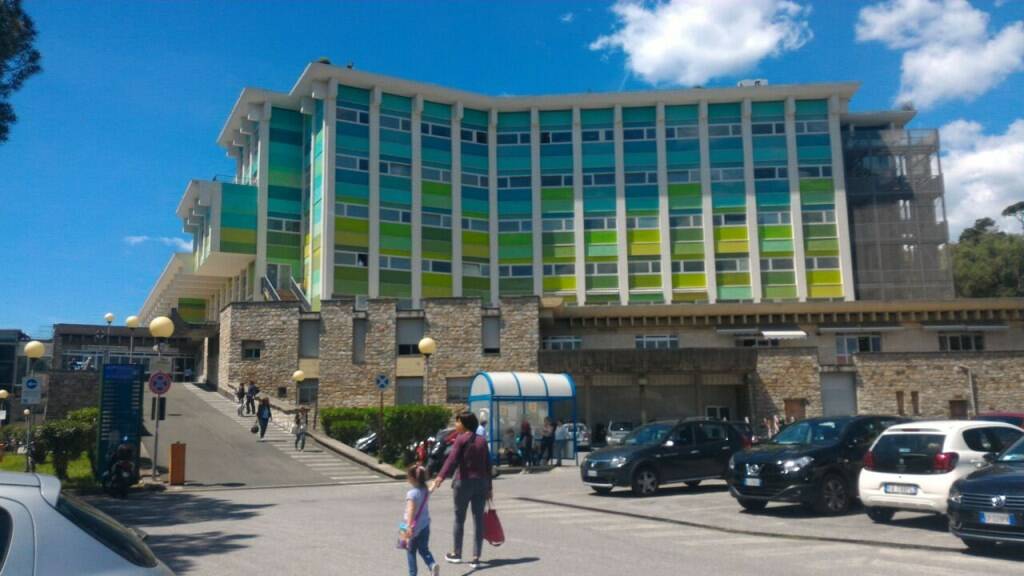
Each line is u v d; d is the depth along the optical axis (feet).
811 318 166.40
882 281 190.70
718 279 190.19
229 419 117.08
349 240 179.22
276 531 43.80
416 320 141.38
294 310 140.97
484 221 194.70
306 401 139.23
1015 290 247.09
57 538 13.17
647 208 194.08
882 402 143.02
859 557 34.22
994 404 141.28
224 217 183.52
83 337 198.70
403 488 73.00
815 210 192.13
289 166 191.01
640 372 144.97
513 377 93.04
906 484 41.34
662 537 40.32
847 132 200.34
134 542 14.71
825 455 47.85
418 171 188.96
